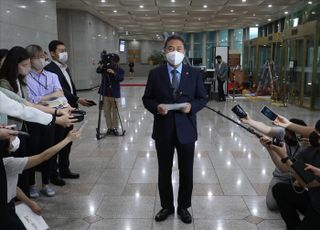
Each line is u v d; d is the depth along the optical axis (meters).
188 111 2.69
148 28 22.19
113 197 3.47
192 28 22.03
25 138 2.93
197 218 3.00
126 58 34.81
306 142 2.45
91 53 15.34
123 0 11.22
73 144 5.61
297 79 10.59
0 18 6.61
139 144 5.60
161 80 2.77
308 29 9.49
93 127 6.96
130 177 4.05
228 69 12.06
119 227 2.86
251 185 3.75
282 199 2.68
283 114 8.78
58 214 3.09
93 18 15.56
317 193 2.10
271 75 12.45
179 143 2.76
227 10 13.41
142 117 8.23
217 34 25.27
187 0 11.13
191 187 2.91
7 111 2.02
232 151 5.16
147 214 3.09
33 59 3.31
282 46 11.77
